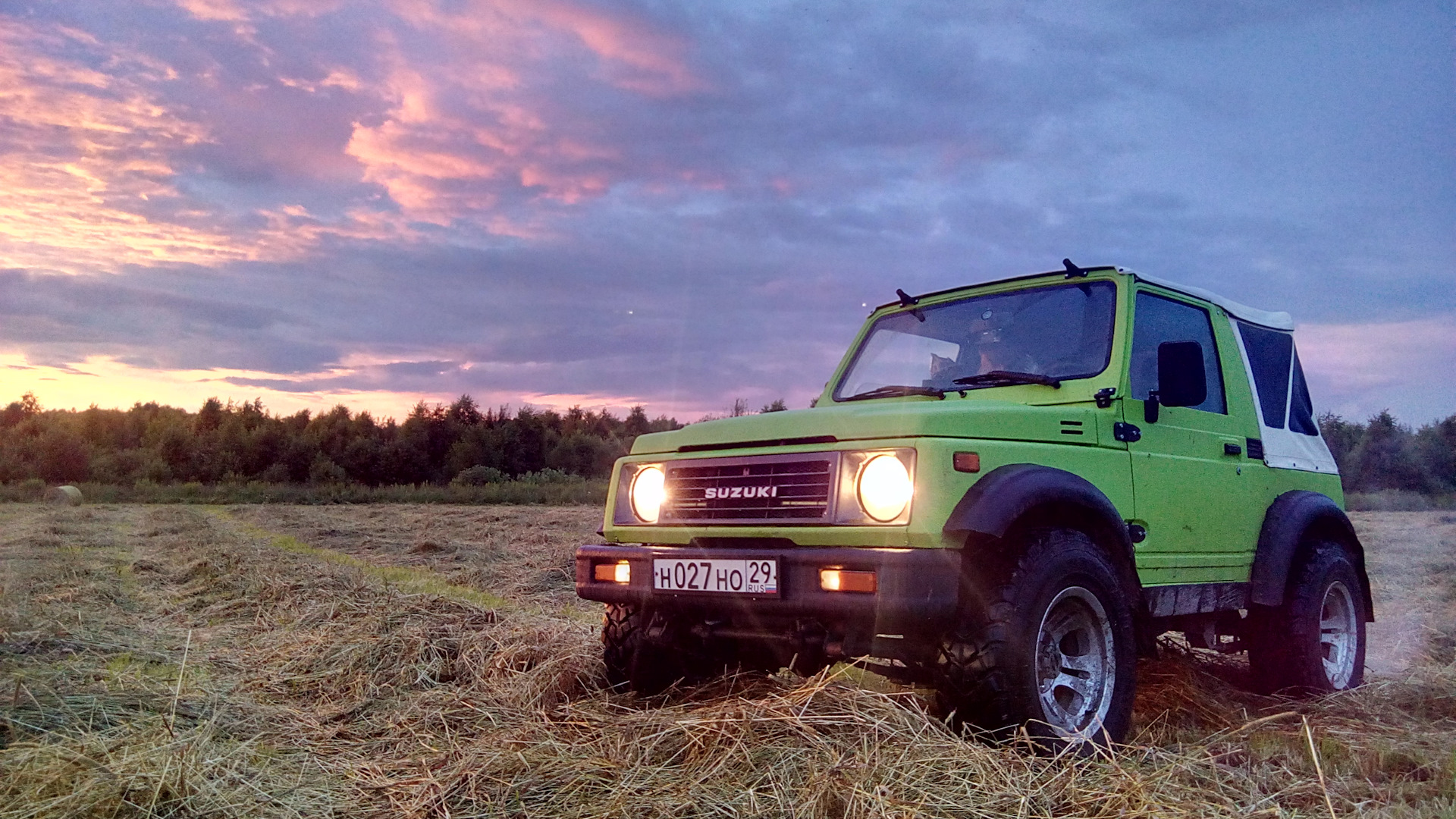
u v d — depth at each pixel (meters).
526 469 42.50
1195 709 4.16
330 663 5.05
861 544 3.23
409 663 4.89
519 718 3.79
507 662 4.71
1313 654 4.51
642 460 4.00
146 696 4.12
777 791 2.75
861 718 3.08
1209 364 4.60
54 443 37.81
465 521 19.80
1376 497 28.25
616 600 3.81
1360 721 4.04
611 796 2.83
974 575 3.22
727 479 3.64
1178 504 4.07
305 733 3.81
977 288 4.61
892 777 2.75
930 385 4.45
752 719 3.14
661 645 3.79
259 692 4.56
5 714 3.63
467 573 10.07
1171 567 4.00
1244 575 4.48
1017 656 3.13
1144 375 4.10
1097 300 4.16
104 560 11.70
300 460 40.31
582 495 33.78
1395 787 3.10
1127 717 3.49
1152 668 4.68
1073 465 3.61
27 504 28.05
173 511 24.09
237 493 32.88
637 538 3.93
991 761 2.87
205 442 40.56
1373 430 31.95
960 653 3.17
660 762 3.10
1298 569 4.61
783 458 3.49
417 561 11.80
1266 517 4.62
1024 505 3.16
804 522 3.36
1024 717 3.13
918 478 3.15
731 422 3.81
